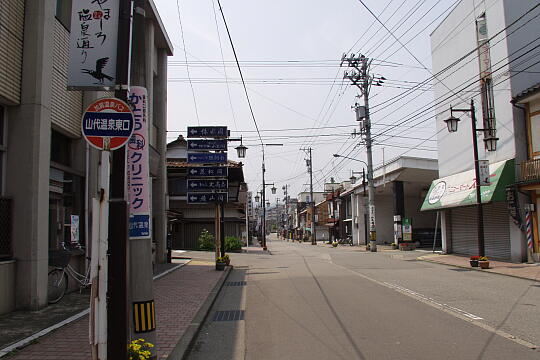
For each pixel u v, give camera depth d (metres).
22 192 8.75
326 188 82.50
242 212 48.72
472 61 21.94
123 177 4.73
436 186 25.62
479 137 21.53
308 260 25.05
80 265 11.59
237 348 6.68
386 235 45.03
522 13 19.38
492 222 21.53
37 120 8.93
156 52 20.39
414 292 11.55
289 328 7.83
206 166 18.94
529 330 7.17
